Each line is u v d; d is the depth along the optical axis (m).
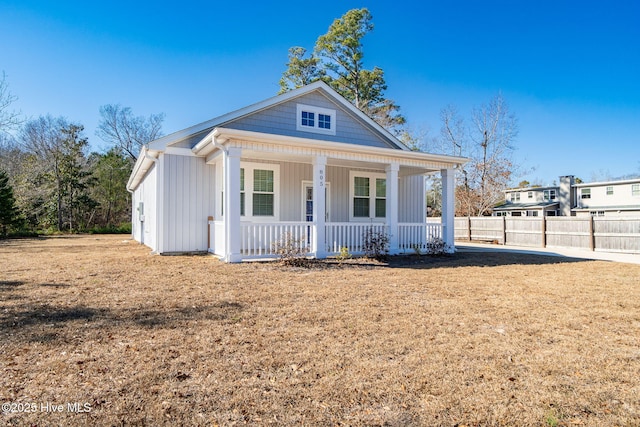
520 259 10.48
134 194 19.69
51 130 26.81
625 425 2.15
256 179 10.97
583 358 3.16
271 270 7.54
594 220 13.66
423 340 3.56
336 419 2.18
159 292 5.47
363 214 12.96
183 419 2.15
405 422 2.16
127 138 33.59
